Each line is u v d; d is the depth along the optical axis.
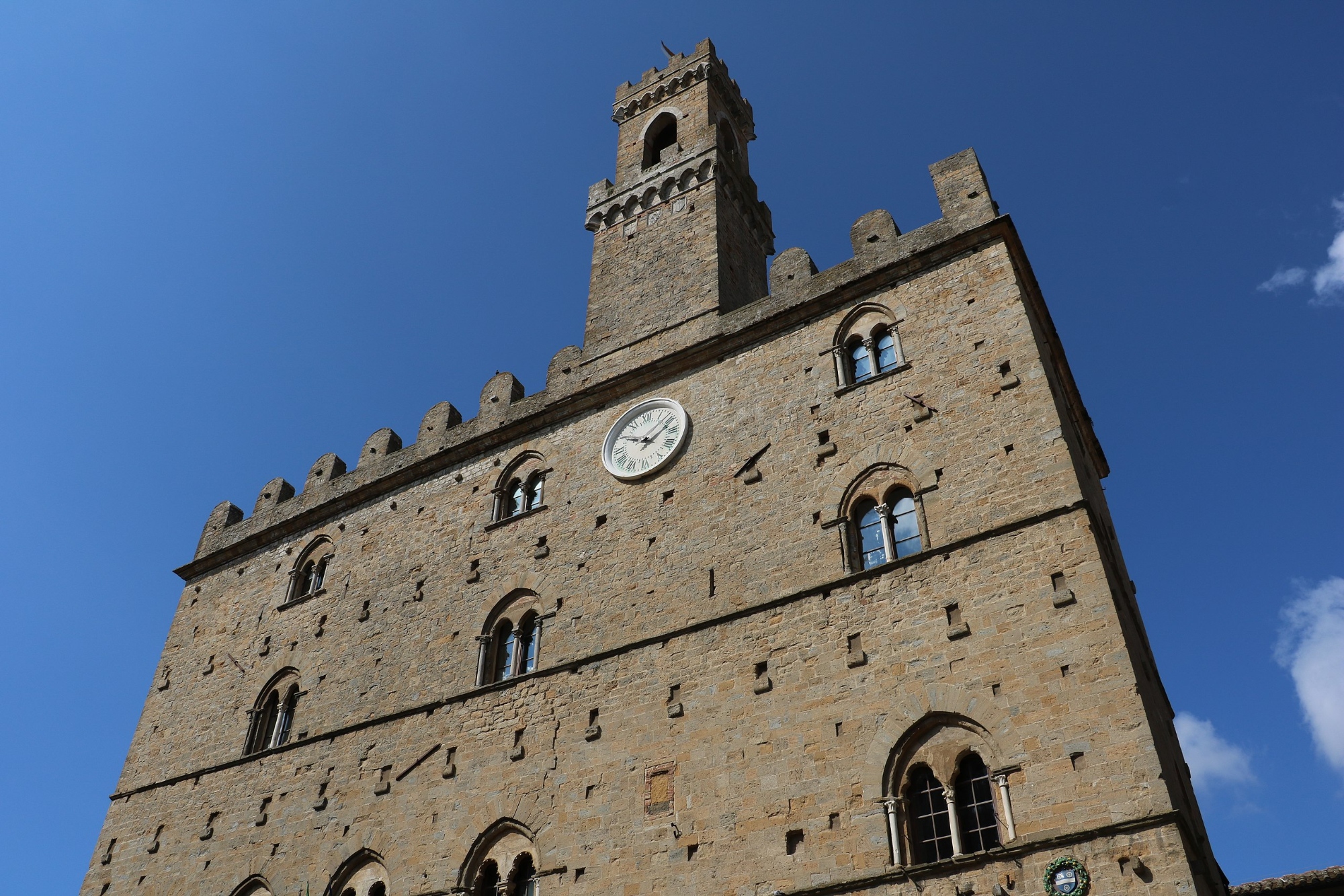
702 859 26.69
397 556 40.38
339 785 34.66
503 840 30.39
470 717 33.53
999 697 25.11
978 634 26.27
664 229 44.47
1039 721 24.30
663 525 34.06
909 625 27.39
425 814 32.09
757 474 33.12
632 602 32.88
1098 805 22.58
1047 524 27.02
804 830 25.77
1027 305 32.41
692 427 35.84
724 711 28.80
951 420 30.50
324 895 32.22
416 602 38.28
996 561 27.16
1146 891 21.19
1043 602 25.86
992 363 30.92
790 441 33.22
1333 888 26.95
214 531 48.72
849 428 32.34
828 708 27.27
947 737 25.45
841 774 26.08
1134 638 27.09
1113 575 27.38
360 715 36.31
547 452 39.19
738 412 35.16
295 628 41.12
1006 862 22.91
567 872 28.45
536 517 37.41
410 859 31.38
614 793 29.11
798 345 35.47
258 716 39.41
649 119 51.69
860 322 34.78
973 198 35.19
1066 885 21.94
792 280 37.62
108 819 39.72
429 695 35.19
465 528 39.22
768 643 29.33
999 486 28.47
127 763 41.44
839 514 30.70
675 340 39.34
